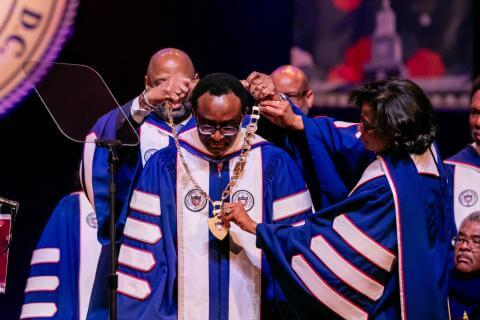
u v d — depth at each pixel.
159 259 8.81
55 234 11.59
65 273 11.46
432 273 8.34
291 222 9.11
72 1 15.53
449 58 15.63
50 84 8.74
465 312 10.52
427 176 8.52
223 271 8.92
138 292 8.73
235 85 8.70
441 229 8.66
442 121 15.98
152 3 16.14
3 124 16.03
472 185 11.78
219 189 9.05
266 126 9.88
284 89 12.87
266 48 16.56
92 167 9.88
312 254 8.55
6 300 16.47
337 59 15.95
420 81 15.71
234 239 8.99
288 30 16.52
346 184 9.77
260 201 9.08
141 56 16.16
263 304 9.04
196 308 8.85
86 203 11.65
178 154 9.11
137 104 9.34
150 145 10.69
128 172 9.84
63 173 16.55
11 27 15.09
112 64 15.98
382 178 8.46
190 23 16.45
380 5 15.77
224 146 8.88
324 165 9.55
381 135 8.52
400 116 8.32
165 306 8.74
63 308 11.35
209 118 8.59
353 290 8.45
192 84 9.28
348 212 8.52
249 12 16.52
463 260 10.73
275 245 8.63
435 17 15.62
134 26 16.08
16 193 16.48
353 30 15.88
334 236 8.52
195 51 16.53
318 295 8.52
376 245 8.39
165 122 10.82
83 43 15.72
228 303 8.90
